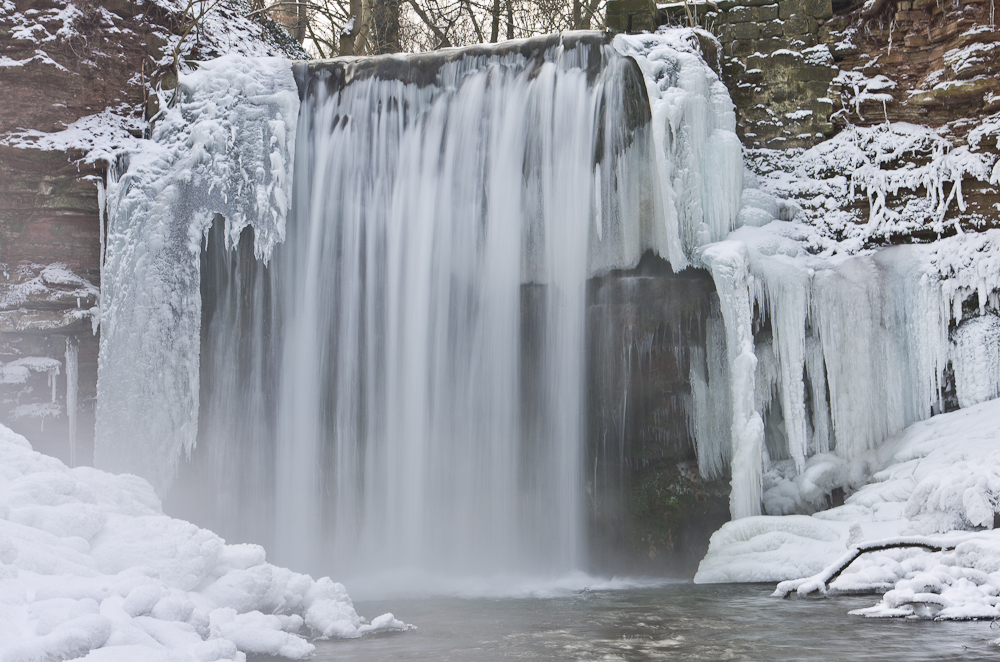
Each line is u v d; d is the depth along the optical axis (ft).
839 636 20.27
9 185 42.63
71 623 13.50
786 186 44.68
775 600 27.25
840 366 40.22
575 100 41.14
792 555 32.48
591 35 41.34
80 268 43.62
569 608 28.14
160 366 41.16
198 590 19.89
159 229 41.81
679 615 25.36
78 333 43.29
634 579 37.81
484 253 41.86
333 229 43.52
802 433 39.47
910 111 44.62
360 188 43.50
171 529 20.59
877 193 43.62
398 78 43.80
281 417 42.63
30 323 41.78
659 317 40.24
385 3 78.84
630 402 40.50
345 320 42.78
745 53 46.91
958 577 23.50
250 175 42.60
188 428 41.37
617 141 40.65
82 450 43.50
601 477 40.52
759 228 42.57
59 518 18.95
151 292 41.37
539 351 41.09
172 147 43.34
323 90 44.62
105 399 40.93
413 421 41.57
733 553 33.65
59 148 42.73
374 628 22.45
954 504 28.81
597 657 18.86
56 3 44.52
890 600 23.02
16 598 14.79
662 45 42.11
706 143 42.16
